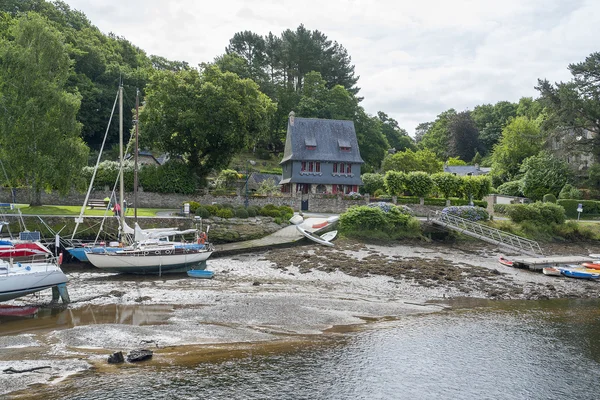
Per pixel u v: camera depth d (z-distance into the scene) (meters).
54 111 34.12
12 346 13.76
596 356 14.73
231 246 31.58
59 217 30.39
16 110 32.53
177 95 44.72
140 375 11.71
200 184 48.03
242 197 45.19
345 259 29.56
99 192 41.69
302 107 83.00
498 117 122.81
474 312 19.88
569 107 57.62
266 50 96.88
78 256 25.94
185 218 33.44
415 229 37.94
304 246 33.34
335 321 17.66
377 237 36.41
